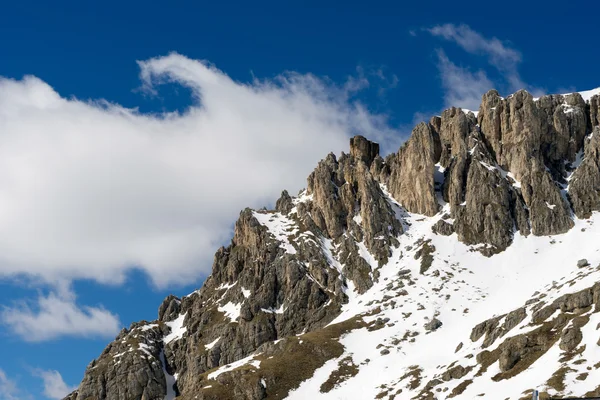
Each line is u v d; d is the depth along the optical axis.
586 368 188.38
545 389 184.12
